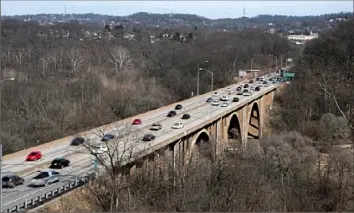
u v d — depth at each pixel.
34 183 38.84
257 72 156.00
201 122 70.50
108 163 46.28
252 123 104.25
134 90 108.06
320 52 91.81
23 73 109.19
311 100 93.69
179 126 66.31
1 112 77.19
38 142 71.31
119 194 41.00
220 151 66.50
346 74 65.75
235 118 91.06
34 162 47.72
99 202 39.06
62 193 37.28
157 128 64.75
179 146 61.09
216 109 84.12
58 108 85.44
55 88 98.50
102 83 107.81
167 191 44.00
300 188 54.41
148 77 127.62
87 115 87.19
